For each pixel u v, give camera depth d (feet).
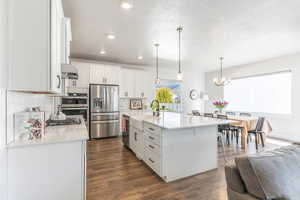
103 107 15.42
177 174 7.63
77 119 8.87
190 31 9.80
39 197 4.32
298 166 3.67
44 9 4.19
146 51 13.92
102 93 15.37
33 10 4.11
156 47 12.85
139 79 17.92
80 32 9.96
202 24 8.85
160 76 20.99
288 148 4.21
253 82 18.22
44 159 4.36
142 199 6.10
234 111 20.10
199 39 11.10
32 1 4.11
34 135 4.65
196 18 8.18
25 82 4.04
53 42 4.41
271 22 8.63
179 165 7.69
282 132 15.60
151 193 6.49
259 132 12.77
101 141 14.55
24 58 4.04
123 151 11.73
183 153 7.79
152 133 8.26
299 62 14.28
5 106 3.93
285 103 15.57
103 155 10.84
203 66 20.13
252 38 10.94
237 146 13.19
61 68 6.10
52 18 4.30
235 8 7.26
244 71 18.99
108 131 15.65
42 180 4.35
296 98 14.51
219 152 11.62
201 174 8.16
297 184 3.47
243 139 12.53
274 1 6.72
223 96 21.66
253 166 3.47
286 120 15.31
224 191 6.65
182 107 22.77
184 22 8.64
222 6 7.09
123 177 7.77
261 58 16.22
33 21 4.10
